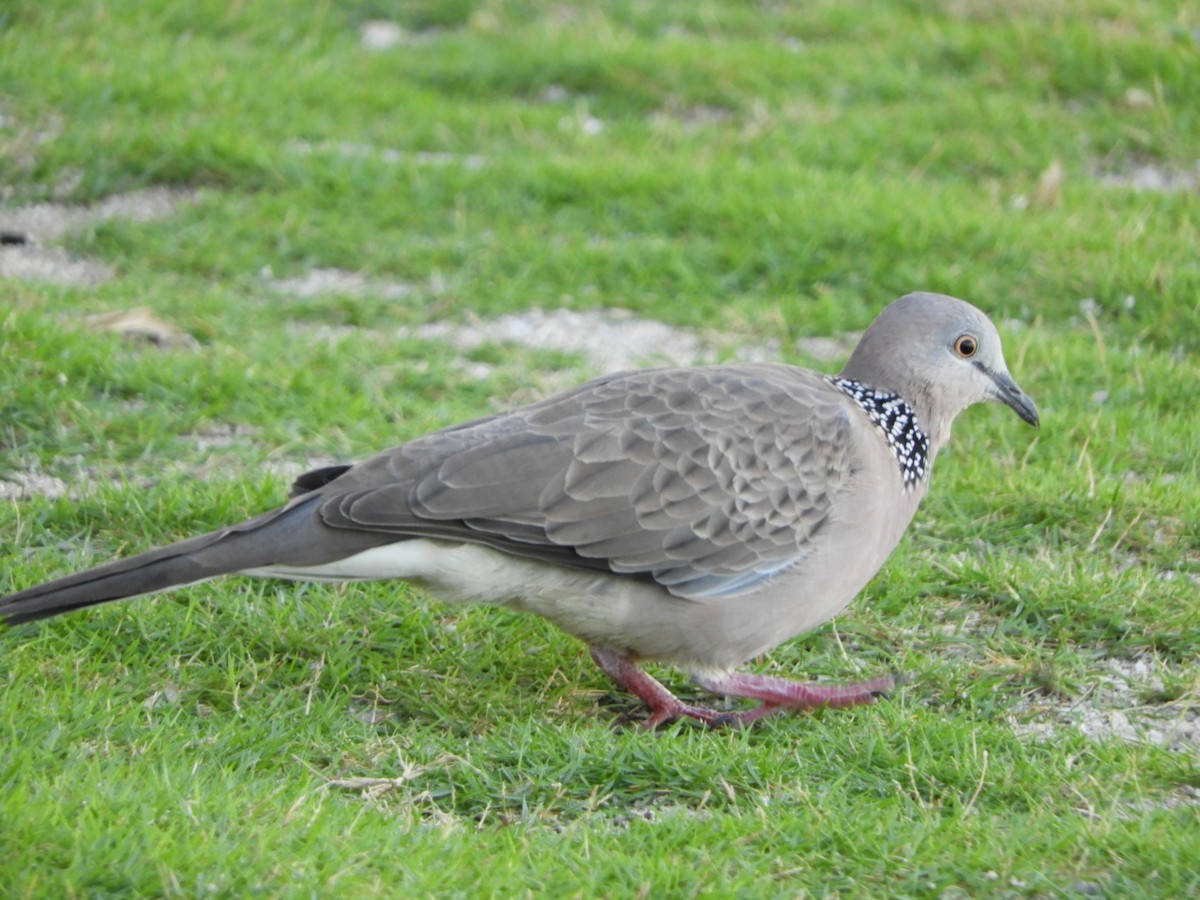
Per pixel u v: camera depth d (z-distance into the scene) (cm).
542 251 1447
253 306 1355
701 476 826
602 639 857
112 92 1653
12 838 653
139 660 867
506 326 1366
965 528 1060
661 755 790
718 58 1859
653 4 2083
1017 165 1683
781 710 877
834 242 1464
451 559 812
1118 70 1841
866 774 793
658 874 684
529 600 834
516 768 786
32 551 965
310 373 1211
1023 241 1462
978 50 1897
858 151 1684
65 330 1209
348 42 1961
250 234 1461
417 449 820
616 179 1558
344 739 809
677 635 845
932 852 710
